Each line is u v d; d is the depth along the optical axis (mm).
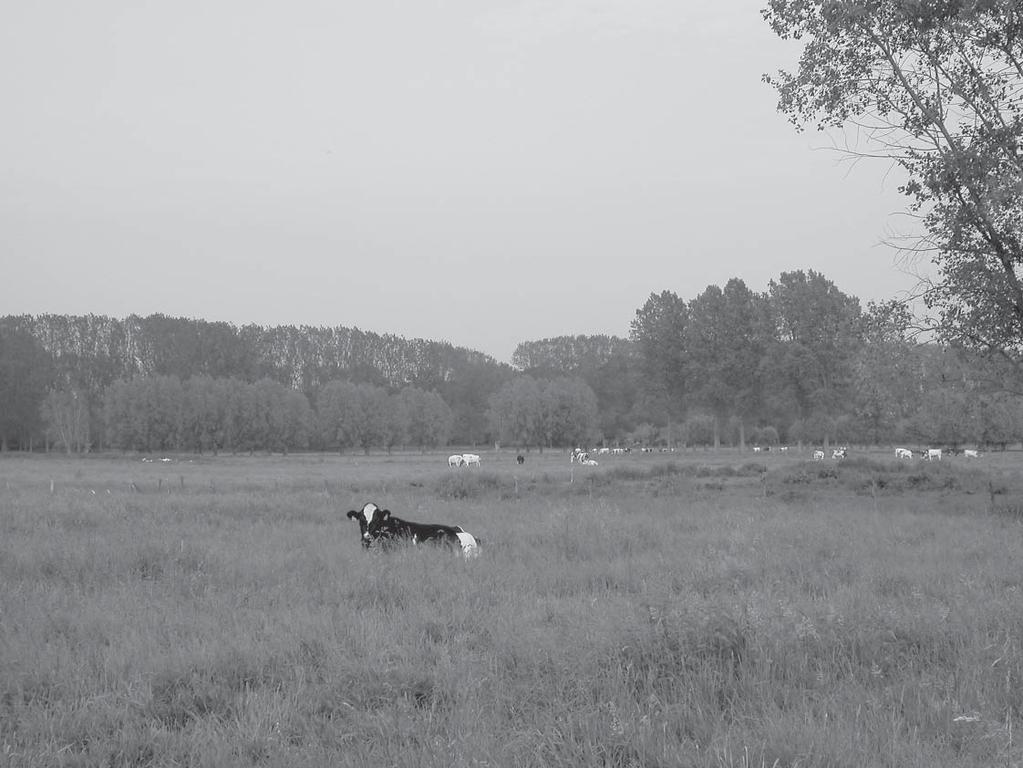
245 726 5559
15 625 8289
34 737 5516
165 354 127562
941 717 5629
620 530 15969
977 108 19750
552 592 10453
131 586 10352
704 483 35562
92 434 107375
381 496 27203
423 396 113625
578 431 101500
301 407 104062
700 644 6883
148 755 5367
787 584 10477
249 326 143375
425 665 6867
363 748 5184
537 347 167750
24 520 17328
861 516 20531
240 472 53750
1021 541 15289
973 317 21031
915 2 18766
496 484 32719
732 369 88812
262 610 9109
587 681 6312
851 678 6414
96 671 6828
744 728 5410
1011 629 7820
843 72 20375
